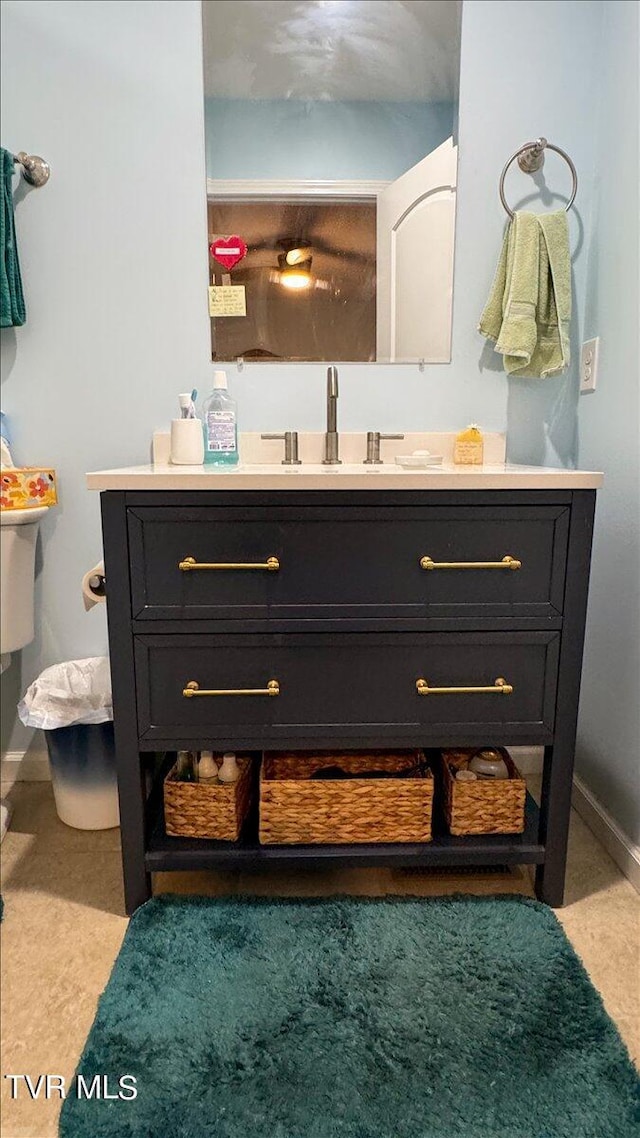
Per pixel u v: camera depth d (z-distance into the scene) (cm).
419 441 157
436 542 110
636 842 132
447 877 132
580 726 161
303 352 157
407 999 101
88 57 145
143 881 121
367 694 115
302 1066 90
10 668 168
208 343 155
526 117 149
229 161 150
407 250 154
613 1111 84
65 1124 83
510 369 151
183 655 113
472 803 125
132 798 117
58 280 152
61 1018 99
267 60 147
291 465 151
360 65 148
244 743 116
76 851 142
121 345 155
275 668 114
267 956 109
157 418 158
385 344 157
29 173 147
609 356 144
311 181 151
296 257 154
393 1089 87
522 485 107
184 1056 92
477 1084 88
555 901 123
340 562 110
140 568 109
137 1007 99
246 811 132
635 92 131
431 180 152
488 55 147
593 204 151
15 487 145
